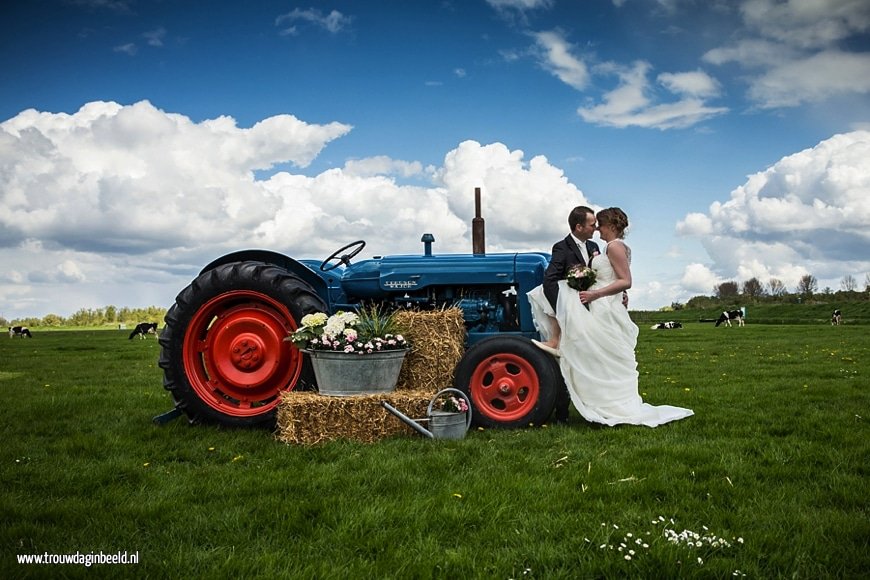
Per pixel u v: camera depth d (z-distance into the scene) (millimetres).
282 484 3703
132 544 2893
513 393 5328
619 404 5449
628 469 3945
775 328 30156
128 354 15516
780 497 3414
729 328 31203
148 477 3938
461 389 5332
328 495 3508
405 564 2617
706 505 3314
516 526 3064
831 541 2822
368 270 5945
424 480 3766
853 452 4305
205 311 5492
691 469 3945
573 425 5523
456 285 5926
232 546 2850
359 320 5133
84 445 4773
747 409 6195
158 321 63531
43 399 7137
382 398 4898
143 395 7531
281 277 5449
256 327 5512
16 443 4922
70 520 3211
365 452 4449
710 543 2752
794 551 2713
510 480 3725
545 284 5598
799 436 4883
